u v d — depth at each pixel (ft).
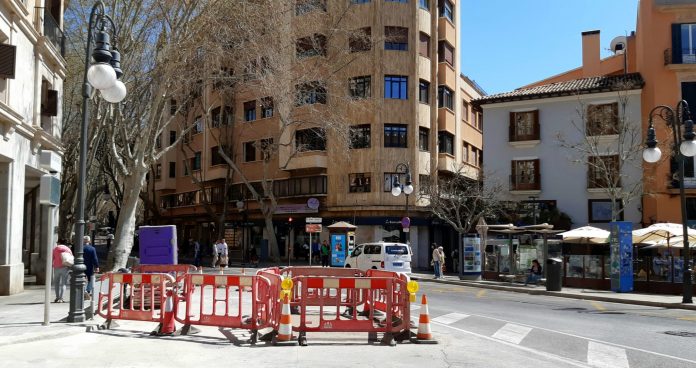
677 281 73.20
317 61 123.13
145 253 53.11
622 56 152.76
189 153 182.70
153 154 84.53
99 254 181.98
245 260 147.02
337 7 135.03
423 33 140.05
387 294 34.24
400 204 131.03
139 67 86.74
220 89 125.39
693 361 29.91
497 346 33.42
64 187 115.03
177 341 33.09
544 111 132.46
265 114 150.71
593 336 38.24
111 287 38.17
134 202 80.28
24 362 26.63
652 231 80.69
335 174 135.03
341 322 34.04
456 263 130.62
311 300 41.52
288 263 133.18
